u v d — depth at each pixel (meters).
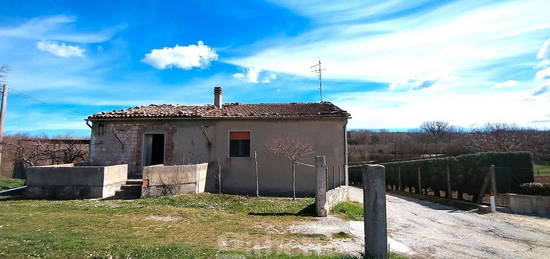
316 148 15.08
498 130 27.47
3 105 15.41
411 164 20.73
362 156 36.22
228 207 10.54
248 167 15.27
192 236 6.91
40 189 12.31
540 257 6.34
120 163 15.71
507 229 9.03
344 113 15.17
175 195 12.09
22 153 19.62
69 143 20.16
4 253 5.18
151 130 15.87
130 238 6.52
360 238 7.11
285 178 15.03
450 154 29.23
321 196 9.51
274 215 9.45
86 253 5.34
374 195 5.29
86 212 9.22
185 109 17.59
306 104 18.30
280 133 15.36
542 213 11.19
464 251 6.64
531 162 12.68
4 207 9.92
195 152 15.57
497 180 13.02
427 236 7.94
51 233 6.66
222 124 15.66
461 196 15.03
